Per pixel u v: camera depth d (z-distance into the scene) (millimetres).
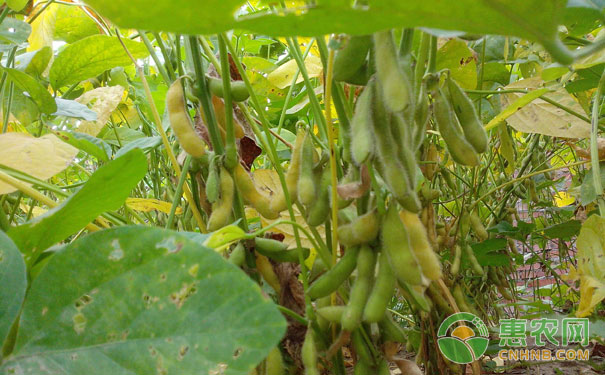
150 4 164
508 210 865
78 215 303
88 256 256
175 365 231
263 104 782
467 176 967
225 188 391
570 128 641
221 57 379
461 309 618
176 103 379
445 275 636
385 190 343
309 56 769
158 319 242
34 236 295
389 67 249
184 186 478
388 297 305
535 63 780
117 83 846
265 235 479
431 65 343
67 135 512
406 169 283
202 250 252
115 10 165
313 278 450
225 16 171
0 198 537
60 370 236
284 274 426
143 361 234
